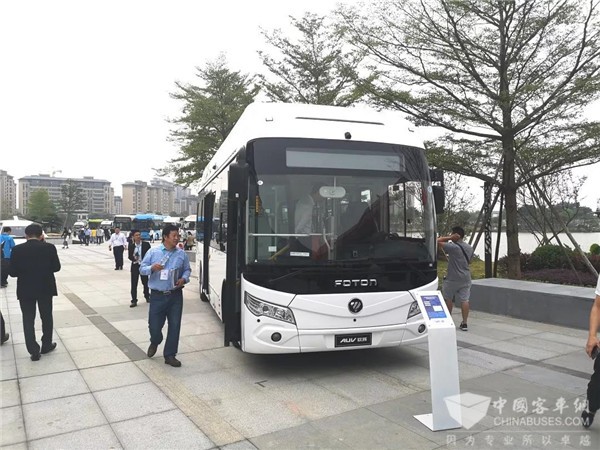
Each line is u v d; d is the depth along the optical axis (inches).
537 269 499.8
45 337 259.3
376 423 168.2
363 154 226.4
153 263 239.1
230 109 854.5
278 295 204.5
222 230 277.6
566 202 624.1
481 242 985.5
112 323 339.3
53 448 150.7
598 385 158.2
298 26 708.0
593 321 156.4
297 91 728.3
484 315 363.6
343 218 217.0
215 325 333.7
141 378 217.8
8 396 195.9
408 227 225.9
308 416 174.6
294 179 215.8
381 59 433.7
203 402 188.4
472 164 448.8
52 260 259.3
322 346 207.2
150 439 156.5
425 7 410.0
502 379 214.7
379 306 213.0
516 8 403.5
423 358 249.6
